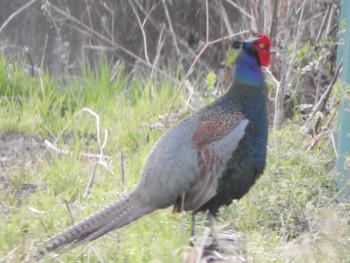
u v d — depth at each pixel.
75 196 11.15
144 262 8.96
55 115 13.80
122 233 9.62
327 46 13.64
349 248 8.71
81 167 11.98
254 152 9.86
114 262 9.03
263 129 9.95
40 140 13.19
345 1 12.08
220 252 9.48
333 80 12.91
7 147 12.84
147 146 12.45
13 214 10.39
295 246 9.25
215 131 9.71
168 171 9.52
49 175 11.62
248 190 10.02
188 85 13.93
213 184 9.70
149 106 14.05
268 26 13.60
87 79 15.06
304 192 10.53
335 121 12.21
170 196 9.57
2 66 14.82
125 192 10.58
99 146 12.29
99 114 13.79
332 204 10.44
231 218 10.34
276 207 10.53
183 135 9.68
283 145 11.45
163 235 9.61
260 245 9.30
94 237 9.12
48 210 10.34
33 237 9.53
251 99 9.94
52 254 8.88
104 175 11.59
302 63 14.30
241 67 9.98
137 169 11.72
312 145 12.09
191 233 9.70
